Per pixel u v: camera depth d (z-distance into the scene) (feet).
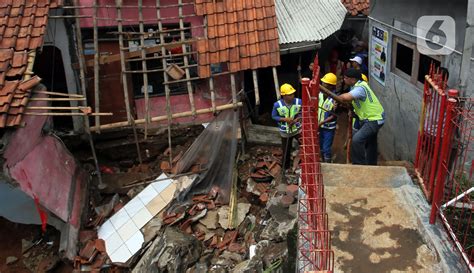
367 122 23.66
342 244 15.02
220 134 32.27
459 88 21.63
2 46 28.07
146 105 31.63
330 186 17.99
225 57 32.76
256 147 35.63
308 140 15.33
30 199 26.55
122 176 33.12
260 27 33.78
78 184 30.45
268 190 30.91
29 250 29.01
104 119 34.94
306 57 39.75
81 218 29.09
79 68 32.86
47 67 37.14
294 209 24.77
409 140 28.37
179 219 29.07
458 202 16.14
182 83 34.99
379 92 32.65
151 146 34.91
